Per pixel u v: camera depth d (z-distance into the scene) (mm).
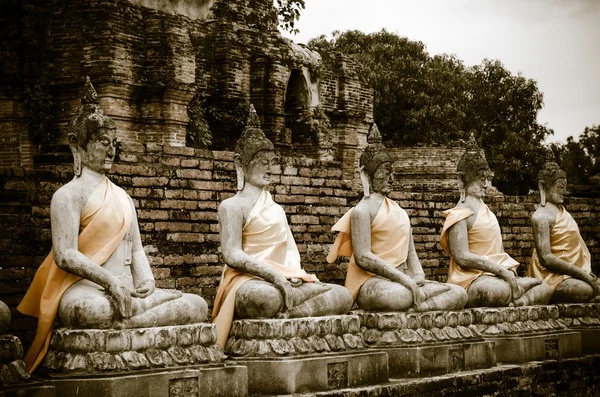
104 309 8516
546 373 13078
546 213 15133
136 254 9453
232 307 10070
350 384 10242
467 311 12383
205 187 12539
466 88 35969
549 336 13617
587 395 13961
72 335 8414
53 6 14602
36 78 14664
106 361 8305
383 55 36344
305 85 18844
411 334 11398
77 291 8727
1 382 7805
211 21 16734
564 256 15109
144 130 14648
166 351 8758
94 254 8977
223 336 10008
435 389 11109
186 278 12156
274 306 10000
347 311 10797
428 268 16203
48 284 8805
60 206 8836
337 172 14562
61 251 8750
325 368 9977
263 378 9672
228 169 12852
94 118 9102
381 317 11383
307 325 10008
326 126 18922
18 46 14641
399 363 11250
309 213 14094
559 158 36500
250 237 10516
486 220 13539
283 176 13789
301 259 13898
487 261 13297
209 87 16422
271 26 19141
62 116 14789
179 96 14727
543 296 14172
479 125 35562
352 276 11867
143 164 11969
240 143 10727
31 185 10742
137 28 14492
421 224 16156
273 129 17344
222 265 12664
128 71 14281
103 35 14102
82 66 14266
